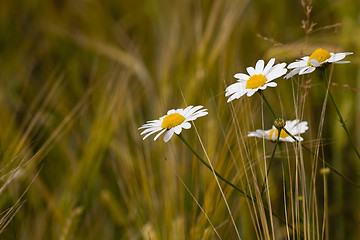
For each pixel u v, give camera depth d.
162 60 1.14
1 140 0.92
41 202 0.95
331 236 0.94
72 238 0.88
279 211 0.89
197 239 0.81
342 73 0.96
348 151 0.96
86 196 0.92
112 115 0.95
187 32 1.14
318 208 0.94
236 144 0.81
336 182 0.94
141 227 0.88
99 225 0.96
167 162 0.86
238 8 1.04
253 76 0.71
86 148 0.94
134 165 0.93
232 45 1.01
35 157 0.84
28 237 0.88
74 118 1.02
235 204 0.88
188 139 0.88
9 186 0.84
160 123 0.73
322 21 1.12
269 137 0.75
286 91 0.96
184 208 0.85
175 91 0.99
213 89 0.93
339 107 0.96
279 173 0.92
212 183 0.81
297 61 0.73
